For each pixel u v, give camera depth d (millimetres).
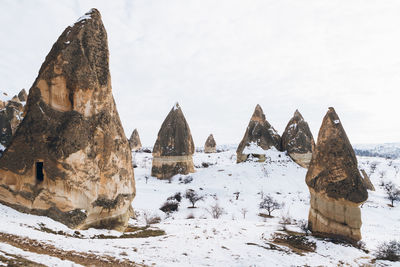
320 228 20453
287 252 16812
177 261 13242
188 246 16172
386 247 18375
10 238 11125
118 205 19156
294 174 51031
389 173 66938
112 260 11688
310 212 22000
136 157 84125
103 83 18781
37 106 17156
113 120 19656
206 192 45219
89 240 14961
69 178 16188
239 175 50969
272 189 45750
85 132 17328
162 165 58094
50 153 16078
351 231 19016
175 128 60781
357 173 19500
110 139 18922
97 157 17984
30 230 13133
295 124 59906
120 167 19734
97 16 19312
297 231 22906
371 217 32969
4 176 16297
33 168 16125
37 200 15750
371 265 15820
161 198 41500
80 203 16703
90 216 17531
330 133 20797
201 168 74125
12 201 15898
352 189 19062
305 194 43312
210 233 20234
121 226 19500
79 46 17922
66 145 16266
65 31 18688
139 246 15469
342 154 19922
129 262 11859
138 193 44531
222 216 32656
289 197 41438
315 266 14688
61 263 9352
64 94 17453
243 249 16422
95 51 18641
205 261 13734
